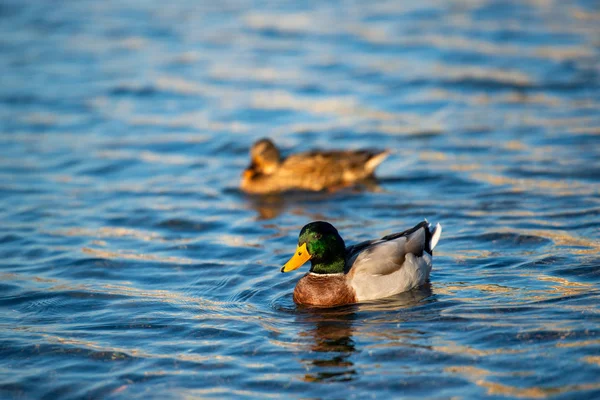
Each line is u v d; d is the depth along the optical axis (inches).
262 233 612.4
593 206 614.5
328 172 719.1
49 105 960.9
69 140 852.6
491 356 394.9
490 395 361.7
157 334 442.6
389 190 698.2
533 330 416.2
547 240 553.0
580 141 772.6
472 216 616.7
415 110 905.5
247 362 406.6
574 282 477.4
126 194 707.4
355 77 1023.0
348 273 478.3
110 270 544.1
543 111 869.8
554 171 702.5
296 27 1256.8
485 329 422.3
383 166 757.9
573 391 359.6
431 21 1243.8
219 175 764.0
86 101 973.8
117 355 420.2
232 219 647.8
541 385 366.3
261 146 733.9
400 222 618.5
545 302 450.9
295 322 450.9
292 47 1159.6
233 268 540.1
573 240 549.0
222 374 396.5
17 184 730.8
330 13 1325.0
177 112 936.9
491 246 552.7
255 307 476.1
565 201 631.2
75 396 384.5
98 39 1228.5
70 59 1136.2
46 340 438.3
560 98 905.5
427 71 1024.2
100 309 479.5
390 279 476.7
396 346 411.8
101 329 451.8
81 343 433.7
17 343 435.2
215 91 1002.1
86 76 1063.6
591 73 975.6
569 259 514.0
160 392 384.2
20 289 512.1
